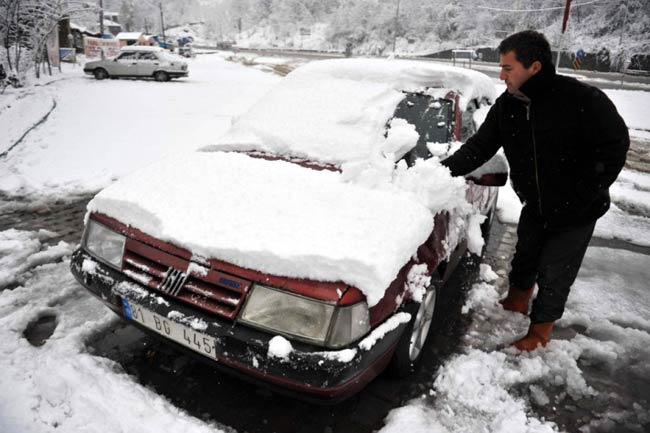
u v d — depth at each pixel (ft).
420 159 8.96
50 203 16.53
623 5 130.31
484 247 14.53
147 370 8.19
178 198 8.01
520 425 7.30
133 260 7.45
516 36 7.50
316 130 10.11
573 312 10.93
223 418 7.25
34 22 50.49
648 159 27.94
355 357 6.08
